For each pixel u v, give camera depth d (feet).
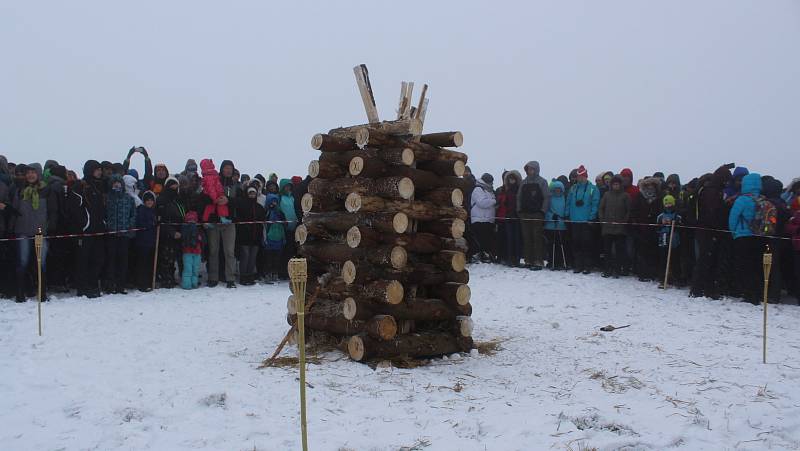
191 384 20.84
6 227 35.32
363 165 24.81
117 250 38.93
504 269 48.96
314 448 15.28
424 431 16.76
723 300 37.32
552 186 48.21
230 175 44.19
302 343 13.56
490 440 16.19
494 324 32.94
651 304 36.81
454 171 26.43
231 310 35.37
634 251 44.45
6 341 26.66
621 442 15.78
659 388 21.16
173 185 41.27
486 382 22.07
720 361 24.59
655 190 43.32
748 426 17.28
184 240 41.06
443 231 26.04
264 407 18.61
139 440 15.83
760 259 36.60
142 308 34.83
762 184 37.99
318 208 27.17
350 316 24.20
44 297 35.65
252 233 42.80
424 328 26.35
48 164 41.01
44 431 16.52
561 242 48.21
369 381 21.61
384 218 24.23
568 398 20.12
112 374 22.04
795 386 21.16
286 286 43.86
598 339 29.12
